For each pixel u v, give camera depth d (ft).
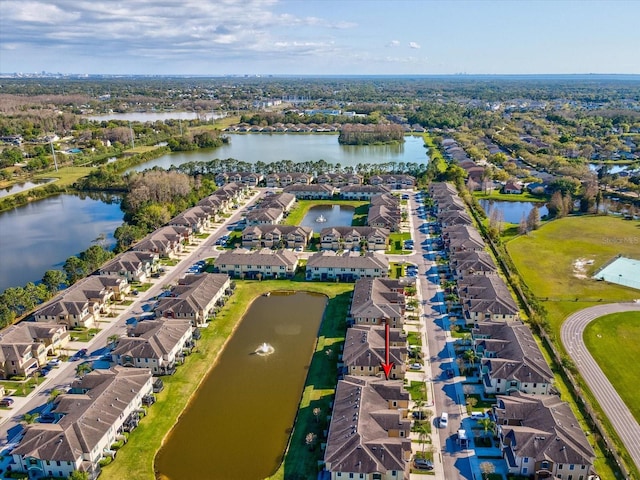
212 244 650.84
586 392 349.41
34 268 587.27
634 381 361.51
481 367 365.61
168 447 310.04
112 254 595.88
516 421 308.40
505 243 639.76
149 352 377.71
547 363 378.94
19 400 350.84
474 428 317.83
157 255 581.12
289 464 291.79
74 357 400.88
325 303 495.82
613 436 308.60
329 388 359.46
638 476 277.44
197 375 378.12
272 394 359.05
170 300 456.45
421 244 642.63
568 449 277.44
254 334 439.22
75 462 279.49
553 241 647.56
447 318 453.58
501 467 287.89
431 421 324.60
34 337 402.52
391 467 273.13
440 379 367.45
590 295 495.82
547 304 478.59
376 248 625.41
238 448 308.40
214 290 483.10
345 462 274.98
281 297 509.76
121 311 476.13
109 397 322.96
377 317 431.02
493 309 435.12
